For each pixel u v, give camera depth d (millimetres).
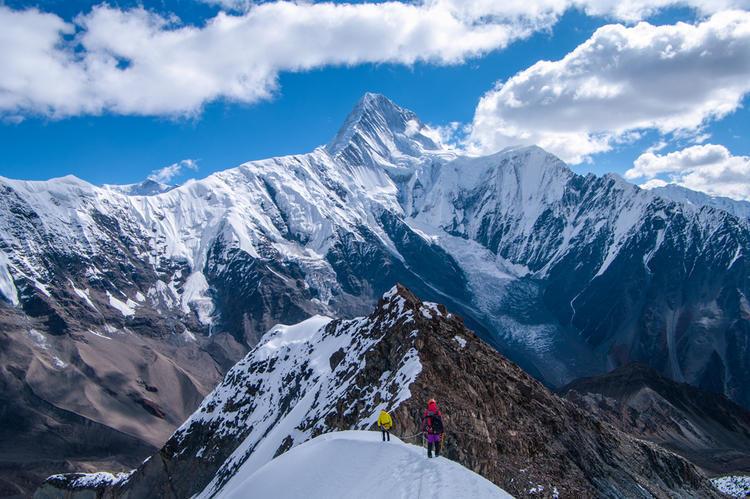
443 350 94562
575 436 98875
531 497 78000
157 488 164625
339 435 54594
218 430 166500
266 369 173750
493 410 89438
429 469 40594
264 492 48812
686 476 123688
